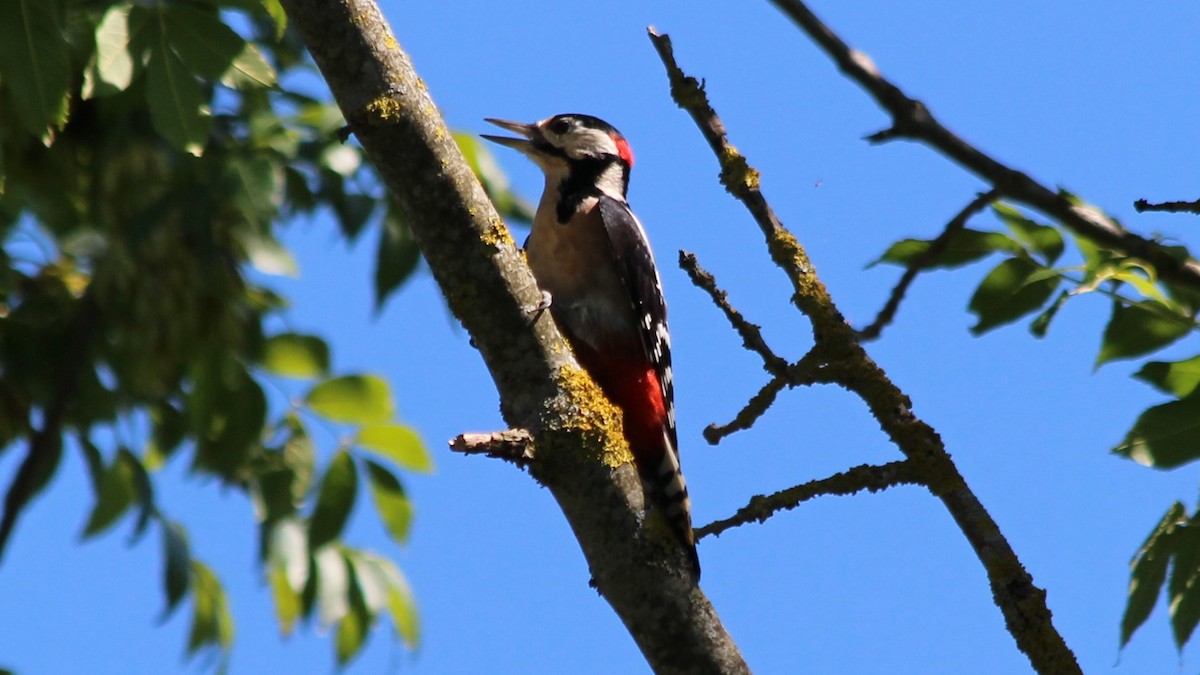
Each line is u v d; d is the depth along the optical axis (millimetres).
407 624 11266
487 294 6949
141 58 7504
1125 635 6996
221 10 9070
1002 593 7055
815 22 5695
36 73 7250
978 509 7180
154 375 10625
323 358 10875
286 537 10875
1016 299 7133
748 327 7629
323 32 6727
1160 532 7008
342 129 6961
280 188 10367
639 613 6879
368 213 10695
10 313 11102
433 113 6859
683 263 7832
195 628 11117
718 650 6871
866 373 7445
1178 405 6973
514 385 6992
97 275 10359
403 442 10898
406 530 10859
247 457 10758
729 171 7965
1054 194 6012
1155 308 7055
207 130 7566
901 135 5773
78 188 10727
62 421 10852
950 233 6477
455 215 6895
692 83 8141
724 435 7543
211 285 10289
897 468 7230
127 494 10906
